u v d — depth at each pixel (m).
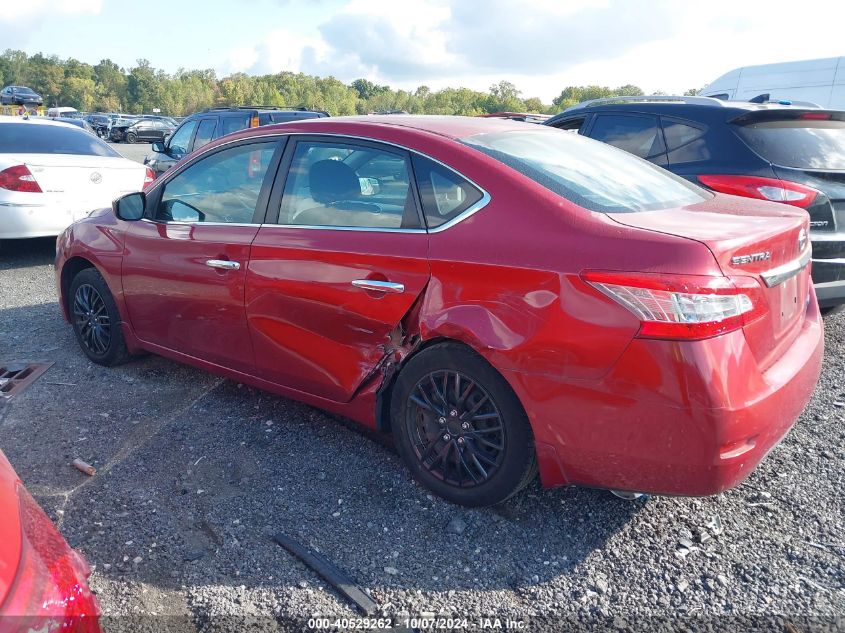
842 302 4.77
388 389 3.33
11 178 7.29
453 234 2.96
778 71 11.78
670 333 2.42
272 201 3.63
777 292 2.81
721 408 2.42
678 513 3.07
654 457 2.54
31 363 4.82
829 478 3.32
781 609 2.51
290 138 3.67
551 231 2.74
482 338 2.80
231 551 2.84
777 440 2.73
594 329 2.55
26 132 7.96
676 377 2.43
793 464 3.45
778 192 4.71
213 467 3.46
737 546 2.85
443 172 3.09
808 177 4.75
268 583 2.67
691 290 2.41
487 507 3.10
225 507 3.13
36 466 3.47
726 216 2.95
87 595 1.58
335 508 3.12
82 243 4.64
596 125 6.18
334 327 3.33
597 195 2.95
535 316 2.68
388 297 3.10
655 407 2.48
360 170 3.35
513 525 3.00
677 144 5.47
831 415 3.96
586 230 2.68
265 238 3.57
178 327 4.12
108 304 4.54
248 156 3.82
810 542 2.86
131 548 2.85
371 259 3.15
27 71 156.25
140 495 3.22
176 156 12.85
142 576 2.70
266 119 11.91
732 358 2.46
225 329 3.83
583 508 3.11
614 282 2.51
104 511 3.10
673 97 6.10
